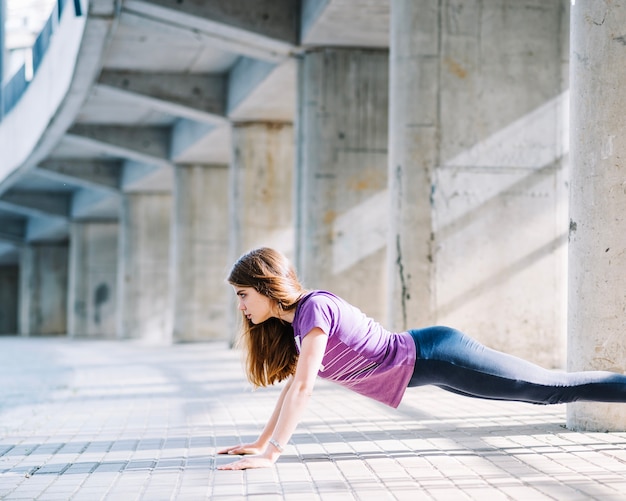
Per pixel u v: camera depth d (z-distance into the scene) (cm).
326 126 1705
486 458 577
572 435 672
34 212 4450
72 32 1944
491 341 1236
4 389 1276
